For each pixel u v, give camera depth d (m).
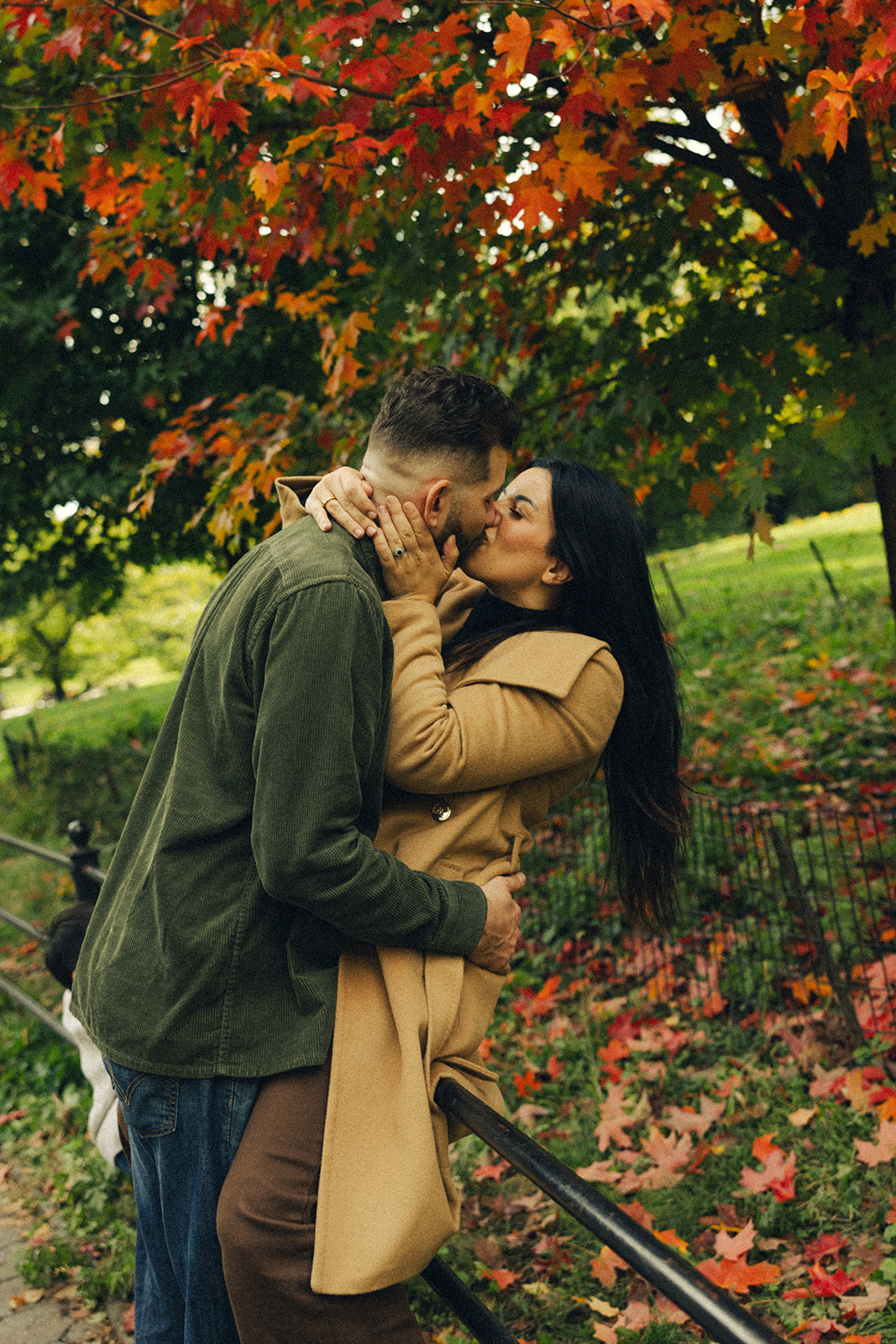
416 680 1.34
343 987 1.30
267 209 2.79
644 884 1.83
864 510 21.78
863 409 3.05
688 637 10.57
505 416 1.41
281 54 3.00
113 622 33.59
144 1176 1.37
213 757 1.29
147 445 7.94
